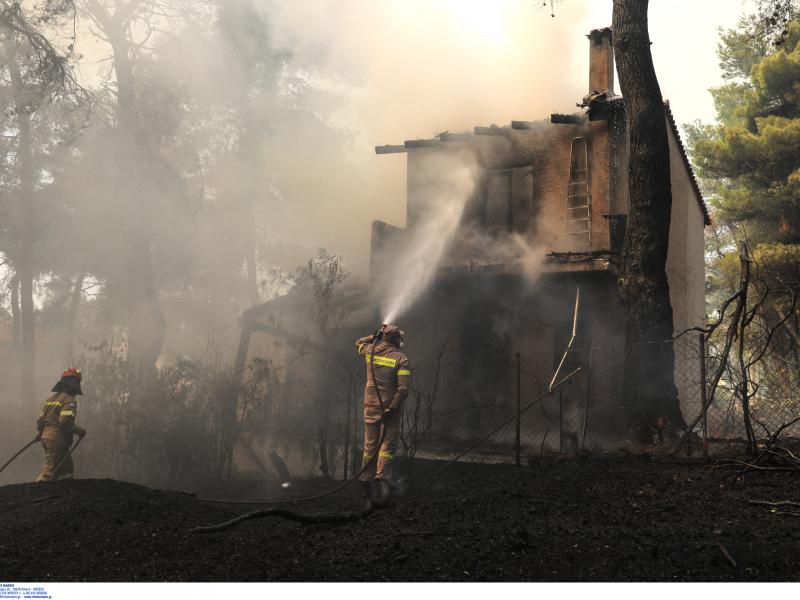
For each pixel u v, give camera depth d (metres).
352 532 5.27
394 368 7.08
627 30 9.95
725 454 7.36
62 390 8.25
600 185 13.46
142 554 4.49
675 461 7.22
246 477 9.96
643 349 9.19
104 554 4.49
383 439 6.91
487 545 4.83
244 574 4.27
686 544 4.75
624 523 5.38
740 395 7.64
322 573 4.32
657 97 9.84
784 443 7.65
